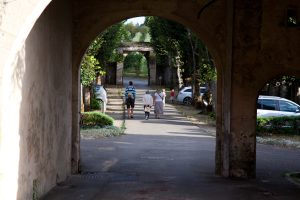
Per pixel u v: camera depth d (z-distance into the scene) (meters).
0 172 5.95
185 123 24.88
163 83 53.22
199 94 34.09
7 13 5.84
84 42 11.27
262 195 8.95
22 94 7.01
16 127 6.69
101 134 18.55
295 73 10.80
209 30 11.23
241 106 11.02
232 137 11.04
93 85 28.64
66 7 10.38
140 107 33.34
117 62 51.62
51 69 9.03
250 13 10.86
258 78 10.95
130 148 15.77
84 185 9.68
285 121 21.56
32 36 7.54
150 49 51.00
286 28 10.80
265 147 17.66
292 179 10.95
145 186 9.61
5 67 5.85
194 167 12.38
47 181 8.81
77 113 11.37
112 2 11.20
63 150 10.32
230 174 11.08
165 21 34.97
